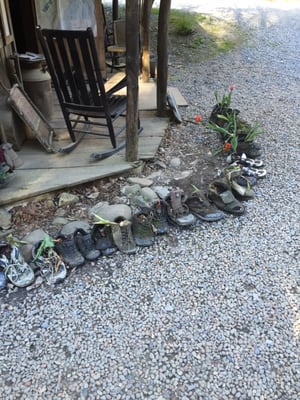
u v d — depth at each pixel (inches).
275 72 221.5
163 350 65.8
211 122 139.3
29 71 126.2
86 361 63.9
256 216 100.0
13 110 112.2
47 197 100.5
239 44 264.5
